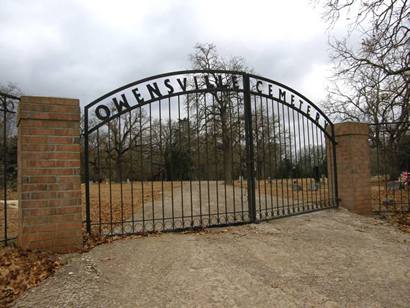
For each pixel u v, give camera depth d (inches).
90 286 110.7
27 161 142.0
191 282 115.7
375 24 345.7
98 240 166.1
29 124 143.4
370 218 239.1
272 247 159.2
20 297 102.2
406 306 105.0
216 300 104.0
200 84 259.8
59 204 145.9
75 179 149.4
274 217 216.7
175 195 419.2
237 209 277.0
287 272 129.6
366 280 124.6
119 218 251.1
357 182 255.1
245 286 114.7
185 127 323.0
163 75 191.9
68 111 149.9
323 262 142.3
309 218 223.6
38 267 124.6
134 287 111.3
